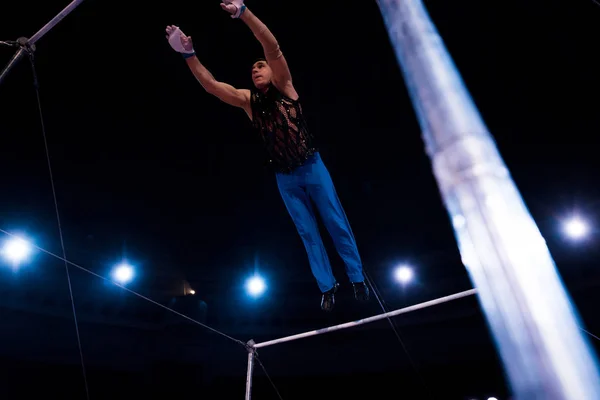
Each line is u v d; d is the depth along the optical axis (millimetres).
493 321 1188
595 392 976
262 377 13727
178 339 12516
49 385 11273
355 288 3213
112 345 12086
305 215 3303
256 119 3045
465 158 1368
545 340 1052
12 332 10812
